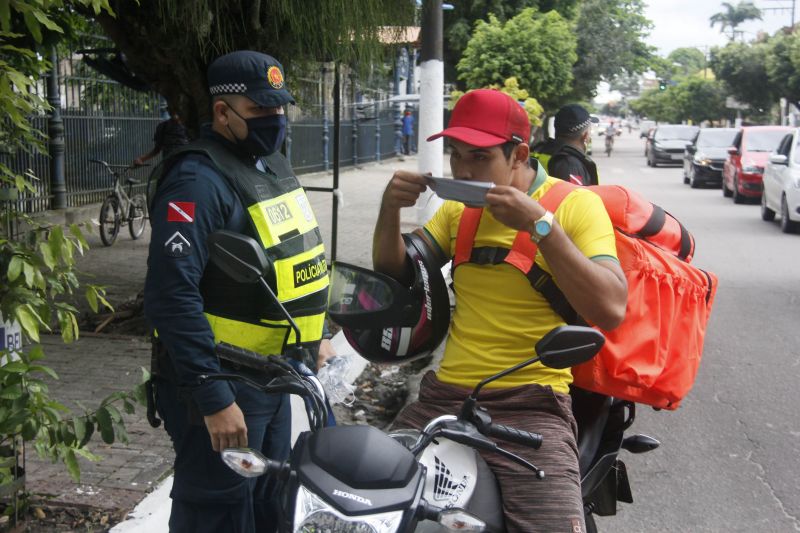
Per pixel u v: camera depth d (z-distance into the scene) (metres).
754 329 8.92
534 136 13.47
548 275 2.87
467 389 2.94
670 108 83.31
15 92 3.72
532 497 2.64
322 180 22.66
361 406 6.23
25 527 3.89
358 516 2.06
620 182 28.53
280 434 3.33
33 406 3.50
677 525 4.59
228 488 3.07
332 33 6.61
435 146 12.16
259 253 2.56
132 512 4.05
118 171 13.96
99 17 6.37
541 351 2.51
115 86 13.91
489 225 2.96
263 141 3.02
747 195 20.80
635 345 3.22
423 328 3.10
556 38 15.49
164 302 2.79
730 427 6.08
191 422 2.92
